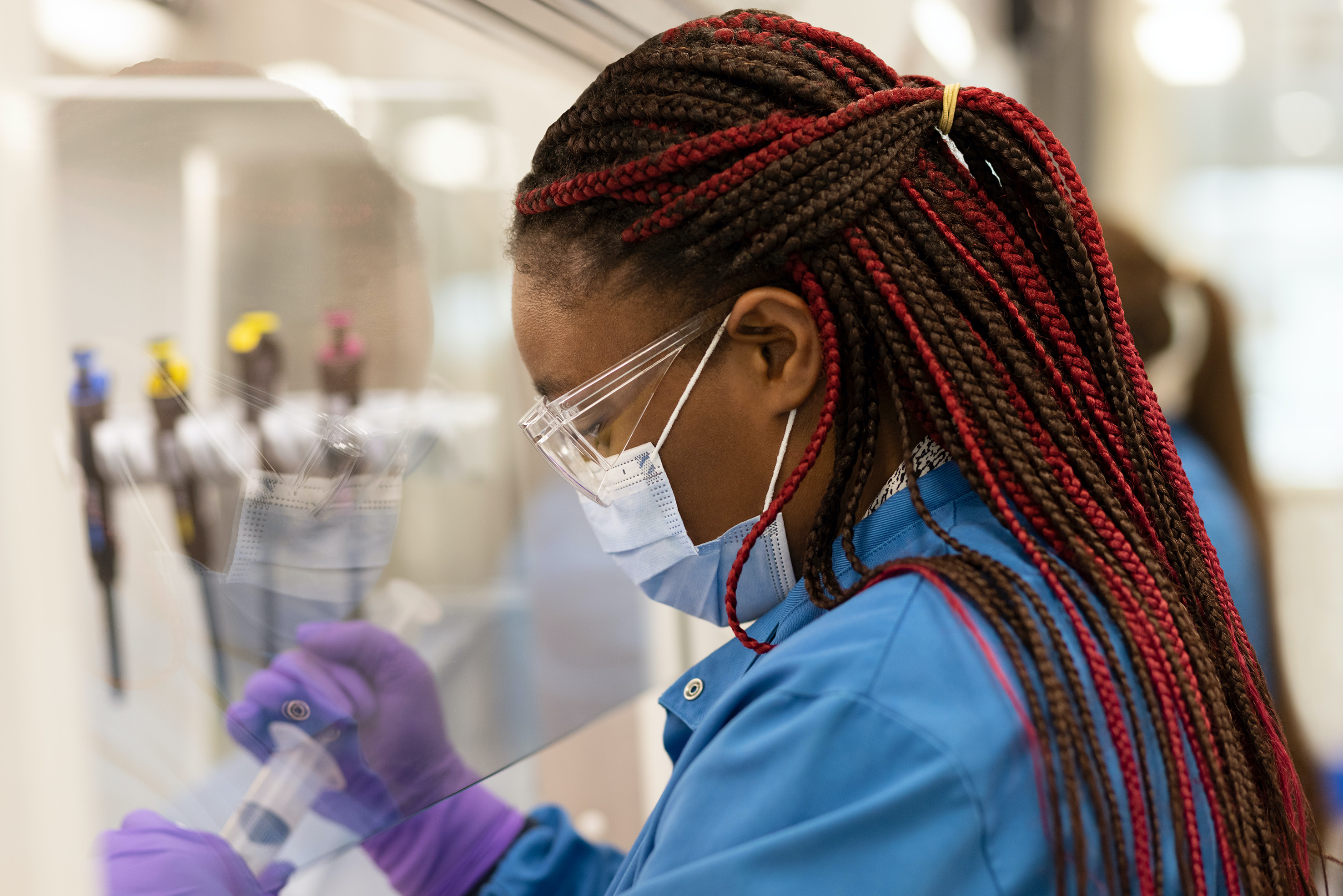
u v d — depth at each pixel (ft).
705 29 2.08
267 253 2.42
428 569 3.07
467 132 3.10
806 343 2.01
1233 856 1.73
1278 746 2.05
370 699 2.85
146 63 2.19
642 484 2.22
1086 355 2.10
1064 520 1.85
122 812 2.18
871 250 1.93
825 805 1.65
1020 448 1.88
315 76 2.62
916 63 4.89
